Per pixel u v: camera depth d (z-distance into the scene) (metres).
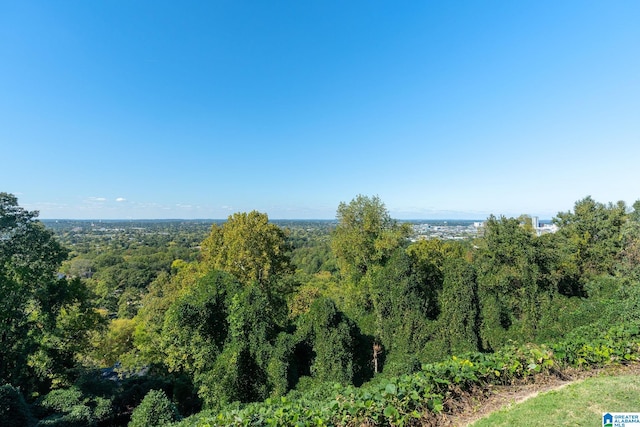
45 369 18.86
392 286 17.25
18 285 18.84
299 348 16.28
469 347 14.98
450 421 7.61
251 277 24.33
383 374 14.62
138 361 26.12
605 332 11.83
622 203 31.84
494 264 20.02
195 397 21.61
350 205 31.47
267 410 8.73
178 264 36.28
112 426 19.20
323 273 66.00
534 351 9.59
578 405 7.33
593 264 31.23
